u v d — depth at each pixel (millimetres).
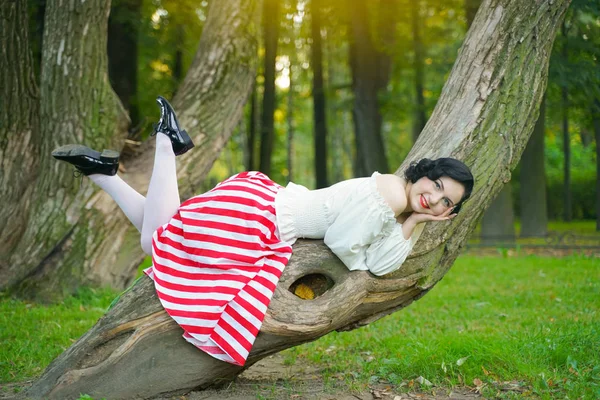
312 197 3906
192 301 3643
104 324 3754
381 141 17656
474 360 4234
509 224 15742
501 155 4430
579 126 22891
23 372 4477
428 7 18484
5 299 7363
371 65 17484
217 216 3730
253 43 8742
